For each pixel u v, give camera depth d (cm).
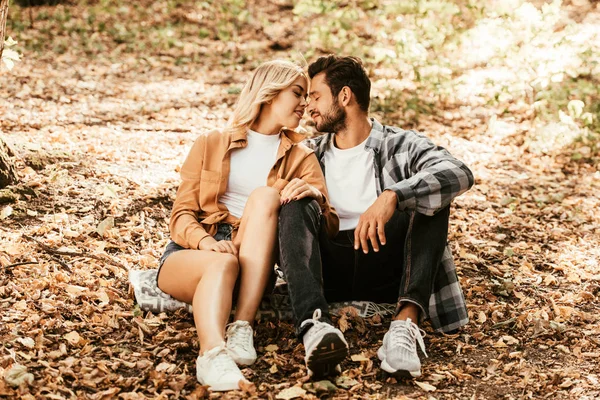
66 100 716
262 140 334
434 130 718
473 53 923
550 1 1061
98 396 254
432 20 891
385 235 324
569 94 750
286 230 296
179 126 668
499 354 310
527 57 739
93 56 932
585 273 408
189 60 943
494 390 279
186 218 321
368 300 341
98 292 334
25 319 305
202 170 328
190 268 301
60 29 1036
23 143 501
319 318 272
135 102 741
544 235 478
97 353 286
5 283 335
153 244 405
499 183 589
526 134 711
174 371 275
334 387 267
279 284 348
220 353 264
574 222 508
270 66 331
